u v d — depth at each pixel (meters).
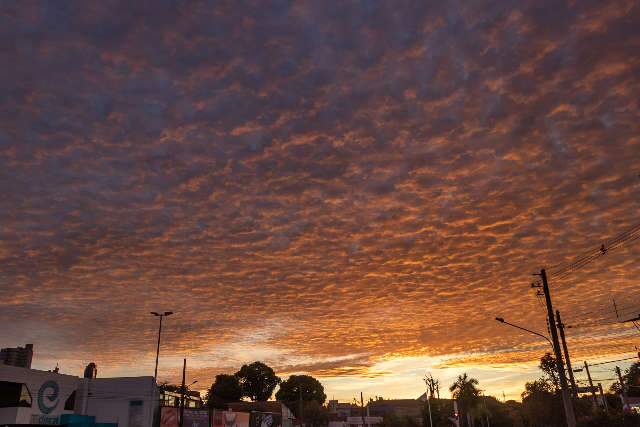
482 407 92.44
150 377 51.72
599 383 60.12
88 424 49.25
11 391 42.78
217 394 116.75
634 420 33.75
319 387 129.12
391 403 151.75
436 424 93.31
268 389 124.62
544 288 32.38
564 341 39.56
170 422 54.94
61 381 48.25
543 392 66.94
